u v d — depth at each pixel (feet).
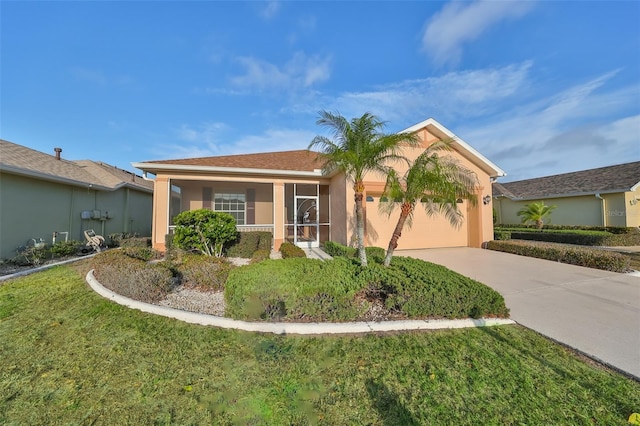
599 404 7.93
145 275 16.74
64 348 11.24
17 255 28.76
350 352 10.75
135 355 10.67
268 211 49.06
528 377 9.16
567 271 24.47
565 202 58.08
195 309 15.61
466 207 40.55
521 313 14.70
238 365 9.95
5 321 13.91
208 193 46.62
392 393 8.40
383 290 14.73
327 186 44.09
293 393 8.45
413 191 19.39
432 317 13.67
